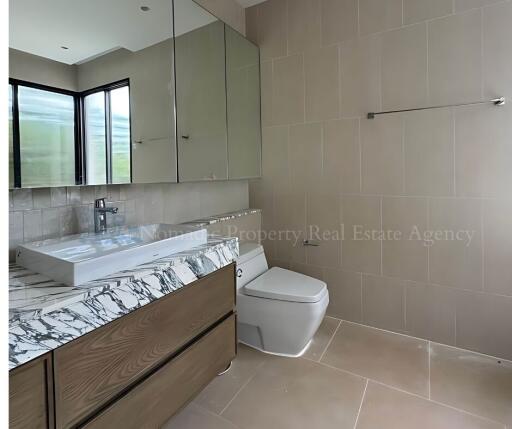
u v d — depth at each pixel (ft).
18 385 2.38
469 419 4.36
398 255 6.44
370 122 6.44
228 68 6.86
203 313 4.32
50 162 3.90
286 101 7.40
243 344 6.35
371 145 6.48
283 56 7.34
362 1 6.32
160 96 5.36
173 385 3.84
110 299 3.05
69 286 2.99
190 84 5.95
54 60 3.92
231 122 6.98
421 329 6.35
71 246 4.03
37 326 2.49
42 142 3.82
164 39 5.41
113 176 4.65
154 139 5.27
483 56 5.35
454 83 5.61
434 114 5.83
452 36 5.57
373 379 5.23
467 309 5.87
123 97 4.76
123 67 4.75
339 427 4.28
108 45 4.55
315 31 6.88
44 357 2.53
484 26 5.31
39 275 3.32
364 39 6.35
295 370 5.49
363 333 6.65
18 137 3.60
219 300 4.66
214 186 7.02
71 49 4.09
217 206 7.13
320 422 4.37
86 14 4.27
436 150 5.87
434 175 5.94
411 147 6.09
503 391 4.88
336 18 6.62
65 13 4.03
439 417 4.41
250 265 6.48
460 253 5.84
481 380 5.14
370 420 4.38
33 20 3.71
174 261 3.85
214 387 5.10
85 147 4.27
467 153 5.62
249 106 7.50
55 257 3.19
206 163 6.37
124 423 3.24
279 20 7.30
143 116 5.08
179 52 5.70
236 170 7.18
